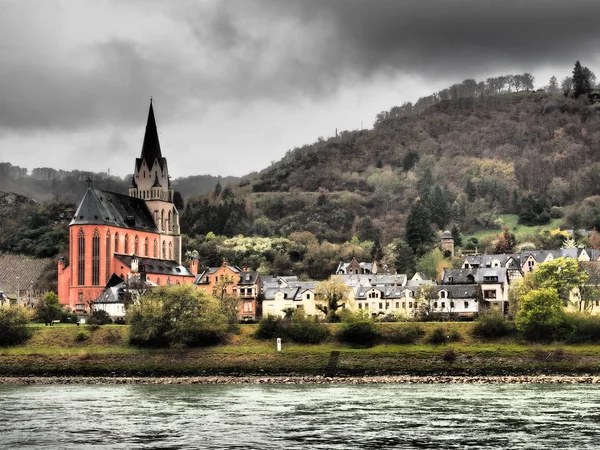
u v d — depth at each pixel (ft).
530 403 534.37
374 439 420.77
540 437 420.36
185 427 460.96
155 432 447.42
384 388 638.12
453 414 491.72
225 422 474.90
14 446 415.44
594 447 397.60
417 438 421.59
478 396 575.38
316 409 519.60
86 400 582.76
